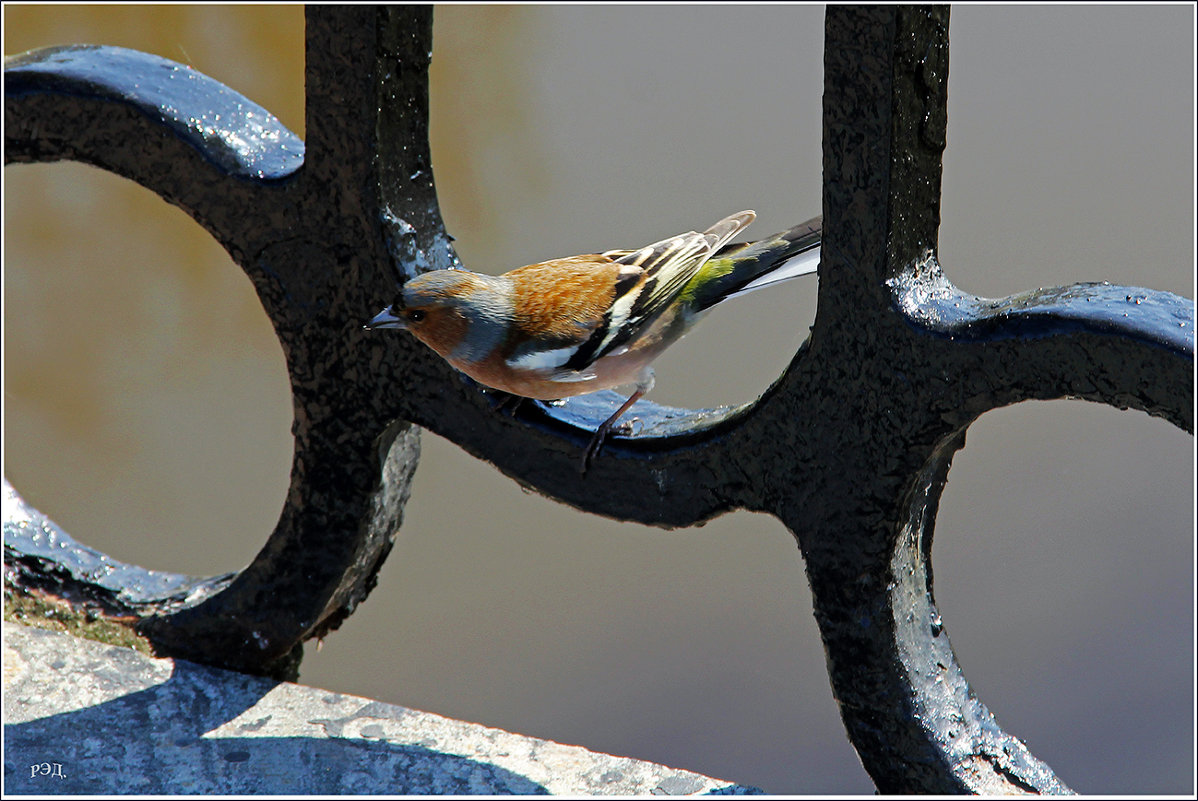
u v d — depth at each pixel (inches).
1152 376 117.5
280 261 162.9
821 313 135.3
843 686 144.9
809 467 139.7
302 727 165.8
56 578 188.9
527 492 161.2
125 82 166.9
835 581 141.4
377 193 155.8
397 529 180.9
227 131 165.3
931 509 144.0
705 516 149.4
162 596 185.0
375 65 151.5
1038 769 145.8
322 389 165.6
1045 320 122.6
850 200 130.9
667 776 154.8
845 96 128.9
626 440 152.3
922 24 126.1
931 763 141.9
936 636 148.3
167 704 170.7
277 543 172.9
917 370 130.4
